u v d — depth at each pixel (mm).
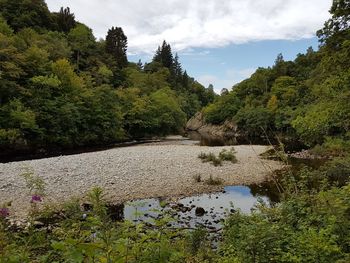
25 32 56000
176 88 115875
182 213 12672
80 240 2186
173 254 2588
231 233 5742
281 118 51156
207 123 88062
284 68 85250
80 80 46625
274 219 5770
